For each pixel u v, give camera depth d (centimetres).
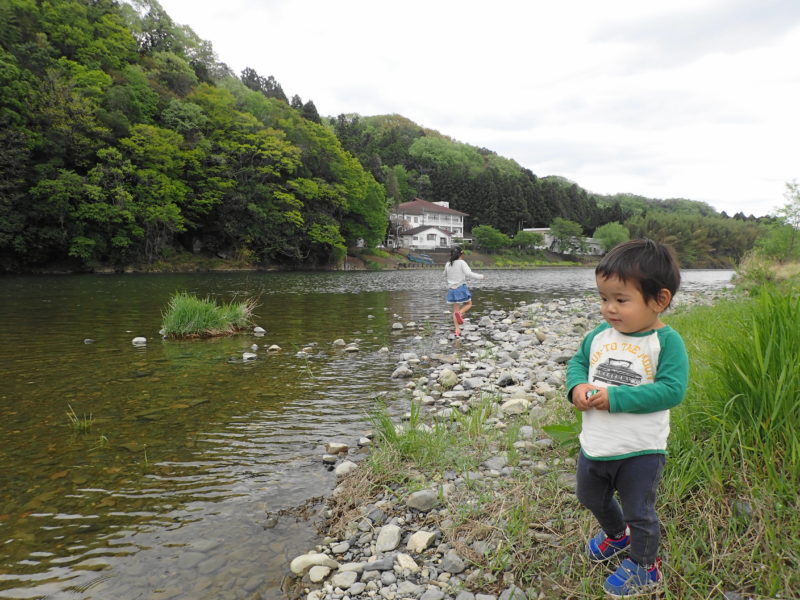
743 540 179
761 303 242
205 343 756
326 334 855
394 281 2711
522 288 2284
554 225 8906
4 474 303
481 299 1636
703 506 200
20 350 680
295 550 227
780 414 205
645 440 164
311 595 193
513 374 536
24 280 2297
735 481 200
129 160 3372
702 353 338
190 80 4944
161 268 3659
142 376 545
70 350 684
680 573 173
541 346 733
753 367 218
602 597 171
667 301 162
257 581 204
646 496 166
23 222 2847
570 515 223
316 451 344
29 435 368
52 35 3888
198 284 2148
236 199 4056
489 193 9800
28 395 469
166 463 322
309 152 4962
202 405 445
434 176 11488
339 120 9881
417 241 7919
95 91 3478
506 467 288
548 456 298
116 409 430
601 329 186
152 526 246
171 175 3831
